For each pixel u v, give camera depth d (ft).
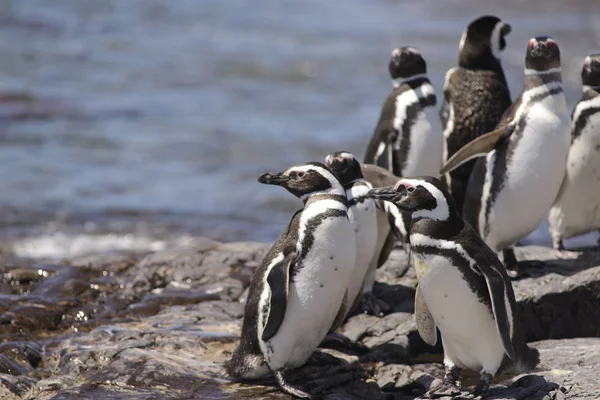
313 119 102.99
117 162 85.51
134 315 41.27
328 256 31.76
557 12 167.84
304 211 32.35
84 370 34.73
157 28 159.84
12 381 33.53
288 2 190.08
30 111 103.55
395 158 44.88
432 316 32.01
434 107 44.65
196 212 71.10
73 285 43.88
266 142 92.79
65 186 77.20
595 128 40.29
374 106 109.70
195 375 33.91
